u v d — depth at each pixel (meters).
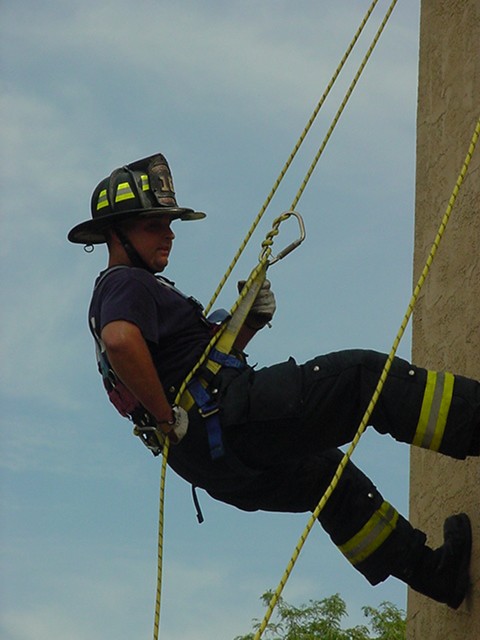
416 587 6.81
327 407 6.14
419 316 7.97
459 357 7.21
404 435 6.14
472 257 7.26
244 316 6.30
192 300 6.39
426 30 8.55
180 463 6.43
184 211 6.58
